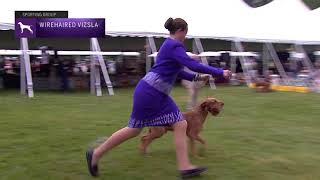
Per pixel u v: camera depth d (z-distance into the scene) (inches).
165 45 216.2
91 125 386.6
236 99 620.7
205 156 274.5
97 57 710.5
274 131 362.9
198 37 829.2
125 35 729.6
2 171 241.1
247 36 871.7
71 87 807.7
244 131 361.7
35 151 287.9
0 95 656.4
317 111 494.0
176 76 219.1
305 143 318.0
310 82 813.9
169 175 235.0
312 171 244.8
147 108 215.0
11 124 390.0
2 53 954.7
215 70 207.8
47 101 578.2
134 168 247.9
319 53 1130.0
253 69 927.7
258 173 239.9
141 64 923.4
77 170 244.2
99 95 668.7
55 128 370.9
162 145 303.3
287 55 1043.3
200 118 268.7
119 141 221.6
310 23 940.0
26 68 663.8
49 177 231.5
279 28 913.5
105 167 249.4
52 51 934.4
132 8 783.7
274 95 687.7
